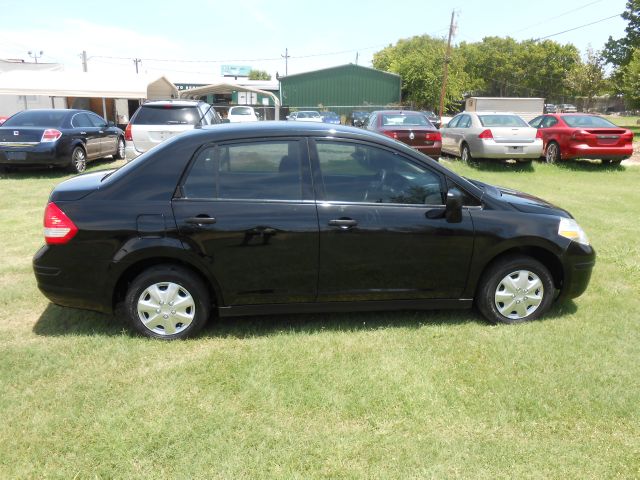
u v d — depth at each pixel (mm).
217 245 3744
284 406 3121
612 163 14164
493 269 4129
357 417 3035
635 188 10766
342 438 2848
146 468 2615
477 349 3812
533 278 4191
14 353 3695
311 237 3805
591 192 10250
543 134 14406
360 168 3939
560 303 4578
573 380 3400
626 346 3881
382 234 3867
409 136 12680
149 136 10445
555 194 10008
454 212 3895
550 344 3893
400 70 54125
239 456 2697
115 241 3715
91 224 3709
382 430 2920
